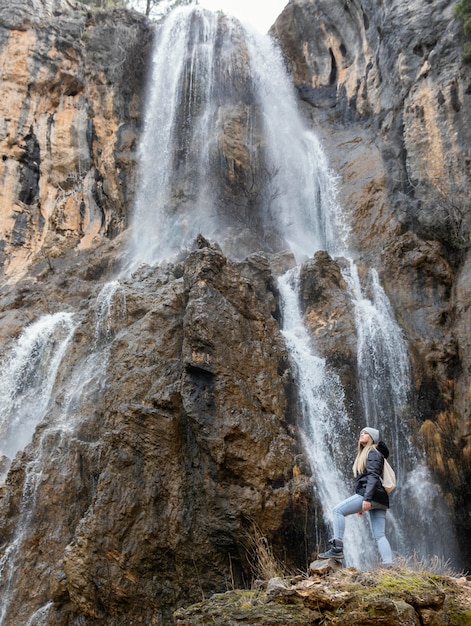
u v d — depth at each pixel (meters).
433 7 20.30
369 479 7.02
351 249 18.28
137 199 21.72
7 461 12.40
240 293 12.33
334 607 5.58
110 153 22.28
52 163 22.06
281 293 14.88
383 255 16.66
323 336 13.80
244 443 10.29
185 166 22.09
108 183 21.89
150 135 23.14
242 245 17.77
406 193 18.42
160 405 10.57
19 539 10.66
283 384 11.94
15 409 14.25
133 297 13.12
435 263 15.89
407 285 15.87
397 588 5.75
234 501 9.86
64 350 14.35
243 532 9.75
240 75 24.27
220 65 24.28
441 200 17.36
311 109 24.36
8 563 10.47
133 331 12.15
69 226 21.28
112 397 11.31
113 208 21.67
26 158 21.80
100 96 23.08
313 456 11.44
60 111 22.73
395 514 12.14
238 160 21.53
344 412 12.68
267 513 9.93
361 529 11.03
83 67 23.28
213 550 9.76
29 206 21.41
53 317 15.89
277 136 22.92
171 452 10.30
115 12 24.72
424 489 12.52
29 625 9.79
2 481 12.01
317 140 22.61
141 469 10.20
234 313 11.72
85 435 11.47
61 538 10.48
